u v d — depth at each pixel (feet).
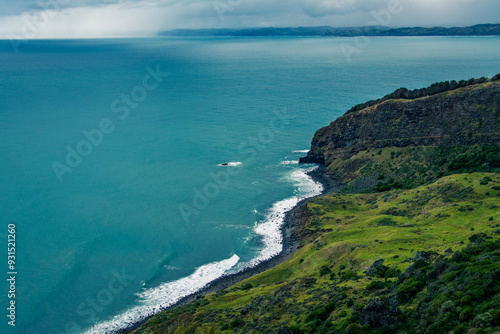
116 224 399.65
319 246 316.81
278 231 387.75
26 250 349.82
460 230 270.87
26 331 262.67
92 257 344.08
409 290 171.53
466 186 338.34
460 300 140.56
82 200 449.89
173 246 363.97
